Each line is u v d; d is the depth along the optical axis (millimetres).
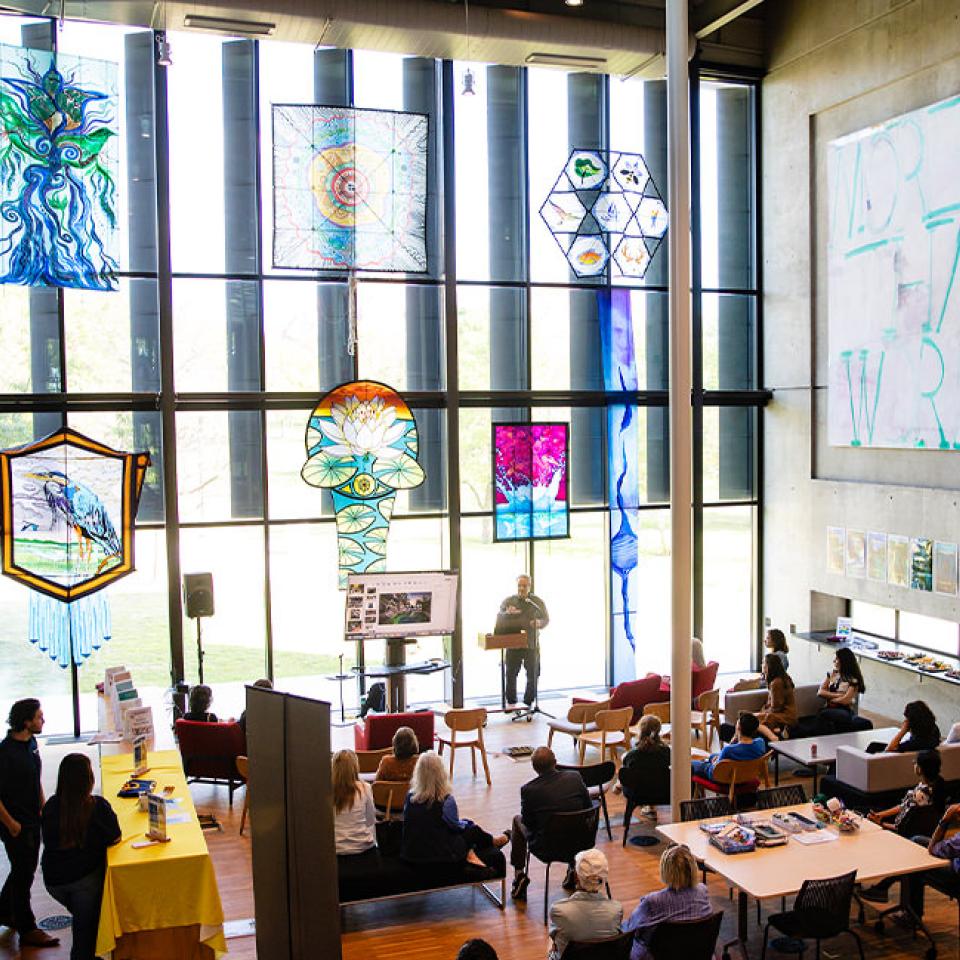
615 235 13305
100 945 6281
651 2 13211
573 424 13797
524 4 12688
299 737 5293
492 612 13531
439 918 7703
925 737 9078
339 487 11977
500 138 13305
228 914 7738
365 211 11898
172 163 12047
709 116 14453
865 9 12508
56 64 10195
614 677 13922
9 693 11672
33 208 10148
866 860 6746
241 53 12234
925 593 11898
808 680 13977
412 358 13086
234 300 12352
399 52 11836
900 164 11945
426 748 10156
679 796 8695
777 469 14484
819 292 13625
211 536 12391
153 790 7402
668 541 14406
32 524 11180
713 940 6102
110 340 11930
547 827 7559
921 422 11805
